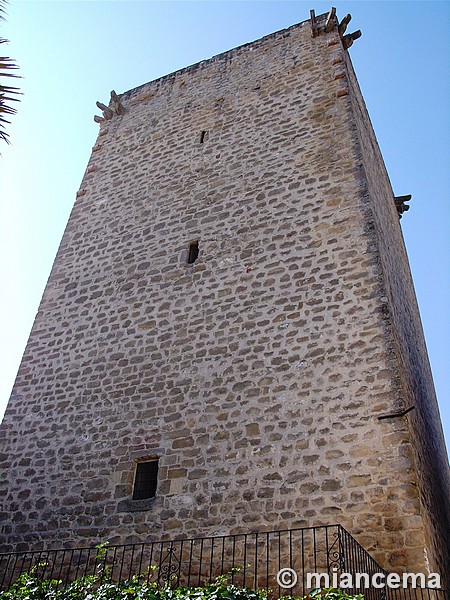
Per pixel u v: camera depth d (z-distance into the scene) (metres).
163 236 11.27
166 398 9.13
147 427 9.00
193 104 13.53
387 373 7.76
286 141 11.25
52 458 9.46
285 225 10.01
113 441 9.14
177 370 9.34
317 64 12.25
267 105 12.19
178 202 11.65
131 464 8.77
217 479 8.00
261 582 6.95
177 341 9.67
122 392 9.59
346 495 7.11
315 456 7.57
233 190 11.10
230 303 9.60
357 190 9.77
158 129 13.59
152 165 12.82
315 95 11.70
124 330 10.34
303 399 8.09
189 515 7.89
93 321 10.80
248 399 8.48
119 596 5.73
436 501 9.20
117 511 8.41
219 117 12.73
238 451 8.09
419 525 6.56
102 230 12.23
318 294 8.94
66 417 9.82
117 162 13.54
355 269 8.91
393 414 7.41
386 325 8.14
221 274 10.04
